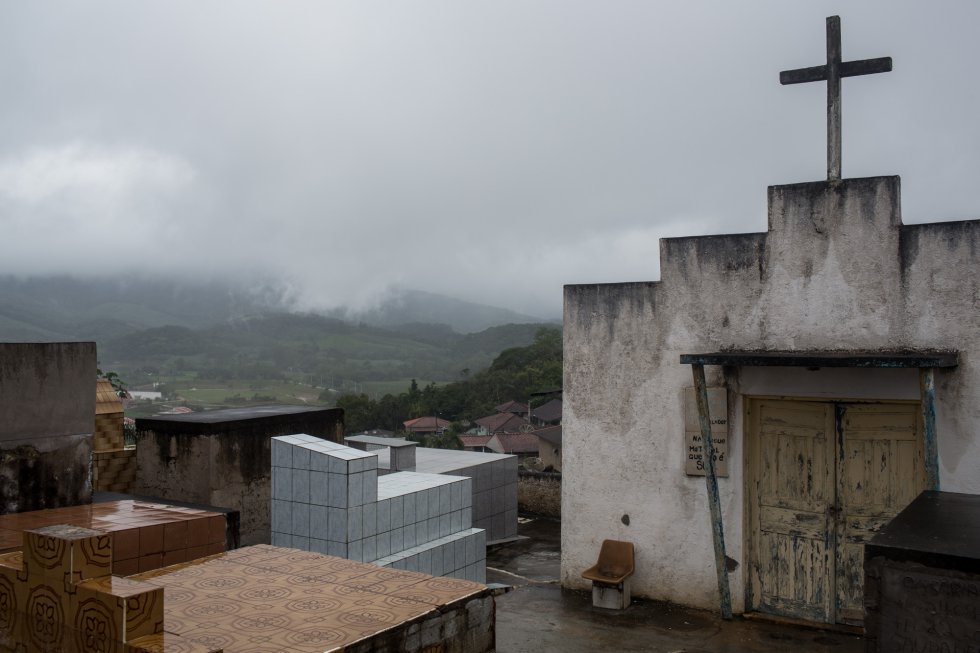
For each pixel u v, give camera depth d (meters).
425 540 8.98
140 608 3.45
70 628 3.59
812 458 7.63
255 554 5.56
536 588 8.83
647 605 8.15
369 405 65.69
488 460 14.73
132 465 12.06
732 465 7.85
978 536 4.18
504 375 69.19
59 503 7.55
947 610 3.80
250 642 3.74
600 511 8.56
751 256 7.80
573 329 8.72
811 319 7.52
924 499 5.27
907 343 7.10
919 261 7.05
